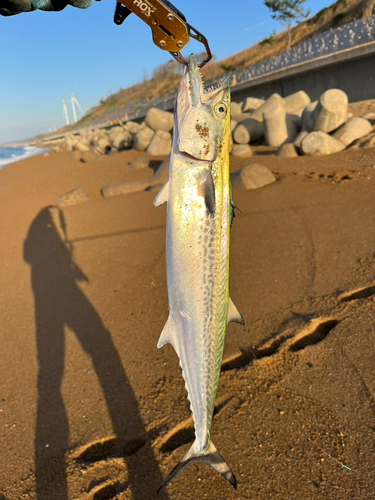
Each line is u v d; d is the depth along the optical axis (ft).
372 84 15.35
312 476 1.99
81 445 2.37
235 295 3.59
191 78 1.38
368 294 3.21
